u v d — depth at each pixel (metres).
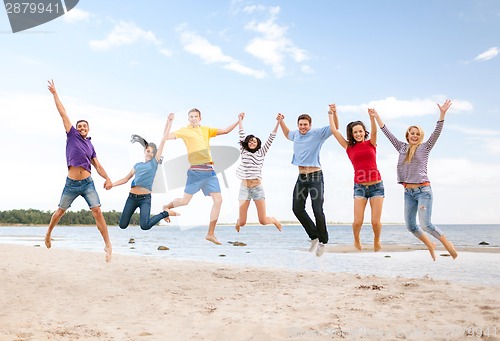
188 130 6.59
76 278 7.46
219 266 9.32
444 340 3.69
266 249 24.84
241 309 5.09
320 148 6.66
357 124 6.23
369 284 6.84
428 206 6.19
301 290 6.37
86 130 6.06
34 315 4.99
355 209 6.26
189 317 4.80
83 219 115.56
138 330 4.31
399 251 19.33
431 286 6.49
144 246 28.19
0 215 109.88
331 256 17.23
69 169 5.95
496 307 4.90
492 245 26.12
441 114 6.09
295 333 4.00
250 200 6.79
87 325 4.52
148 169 6.45
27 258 10.05
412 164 6.25
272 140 6.85
